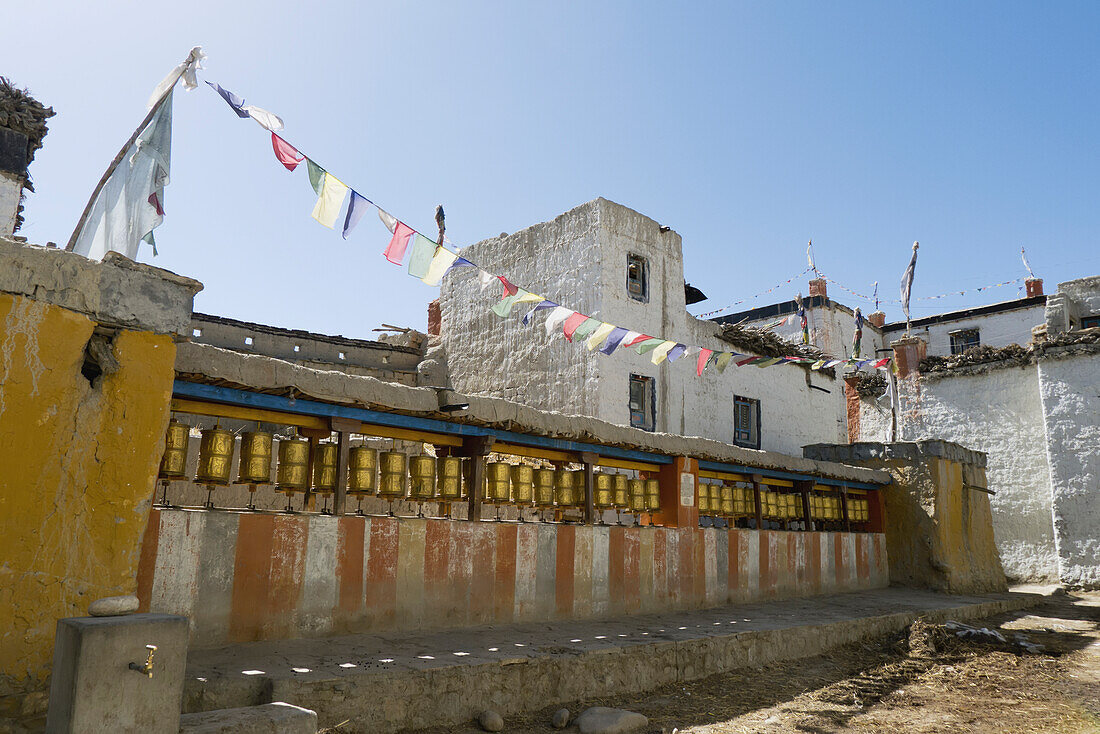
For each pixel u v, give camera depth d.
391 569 7.59
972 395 21.25
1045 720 7.14
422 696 5.98
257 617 6.59
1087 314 21.62
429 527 7.98
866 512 16.56
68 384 5.25
